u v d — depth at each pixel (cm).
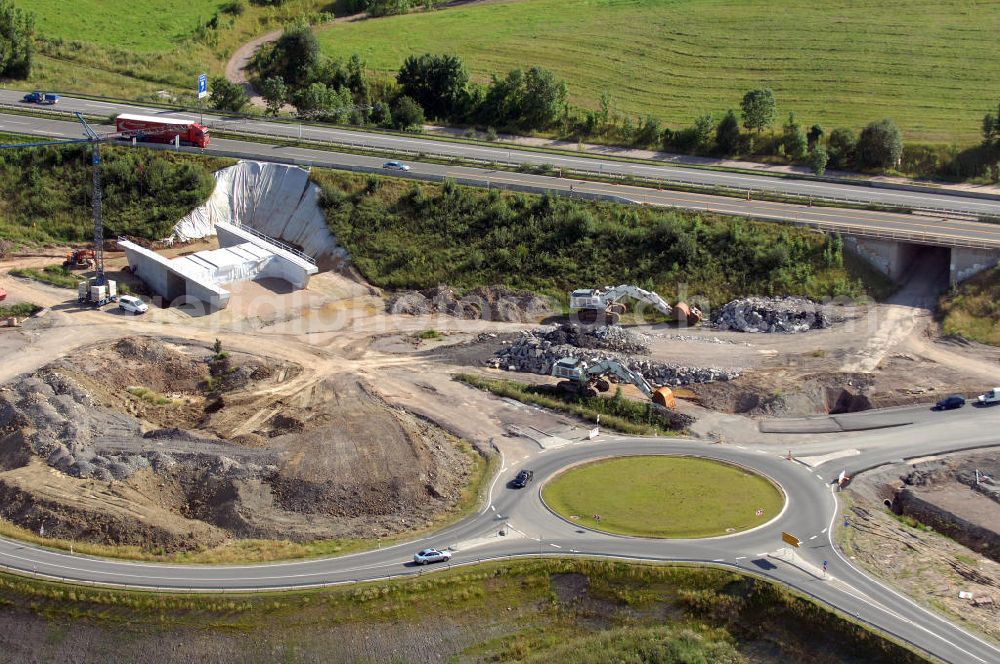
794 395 10038
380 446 8844
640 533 7881
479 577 7431
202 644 7006
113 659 7000
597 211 13162
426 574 7438
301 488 8319
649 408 9812
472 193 13388
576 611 7369
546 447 9262
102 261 11669
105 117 15400
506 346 11181
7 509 8150
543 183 13975
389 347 11144
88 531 7919
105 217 13262
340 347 11075
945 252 12688
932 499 8462
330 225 13162
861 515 8194
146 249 12425
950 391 10069
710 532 7888
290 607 7150
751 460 9025
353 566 7556
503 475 8788
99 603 7212
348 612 7150
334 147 14875
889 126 15475
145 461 8588
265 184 13825
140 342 10644
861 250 12350
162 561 7644
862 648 6812
